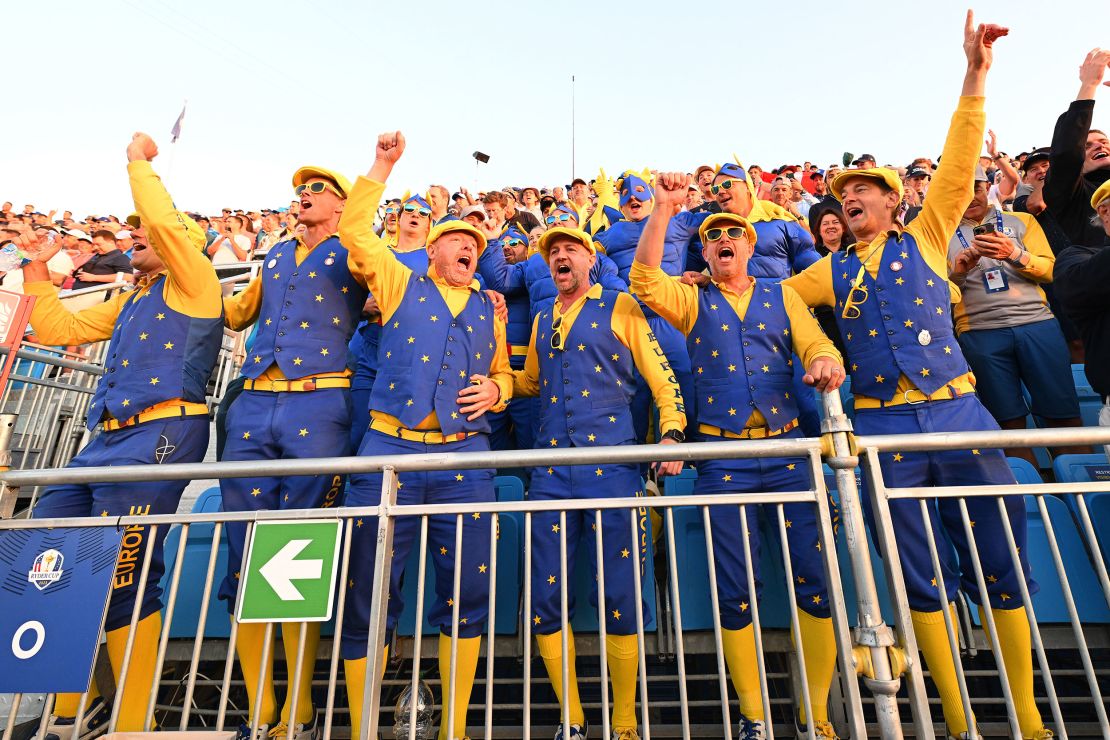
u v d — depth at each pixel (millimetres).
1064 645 2654
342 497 2783
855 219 2723
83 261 9078
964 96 2459
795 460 2529
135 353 2678
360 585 2361
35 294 2939
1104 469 2986
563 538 1904
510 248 4824
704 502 1854
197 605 3039
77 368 4449
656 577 3096
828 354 2490
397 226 5035
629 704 2439
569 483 2545
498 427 3869
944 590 1752
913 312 2457
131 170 2738
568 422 2650
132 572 2492
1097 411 3926
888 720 1598
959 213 2543
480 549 2473
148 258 2893
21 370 4934
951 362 2396
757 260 4145
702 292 2908
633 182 4527
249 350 2877
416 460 1931
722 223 2877
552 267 2979
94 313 3125
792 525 2506
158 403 2643
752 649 2443
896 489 1778
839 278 2709
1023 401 3504
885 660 1630
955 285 3633
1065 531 2830
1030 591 2246
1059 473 3084
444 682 2443
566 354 2791
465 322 2766
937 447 1788
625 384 2824
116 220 13328
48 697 1797
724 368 2705
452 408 2576
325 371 2740
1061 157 3139
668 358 3836
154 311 2760
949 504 2348
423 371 2596
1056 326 3475
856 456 1803
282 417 2627
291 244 3053
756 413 2615
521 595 2939
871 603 1680
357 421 3635
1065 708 3162
